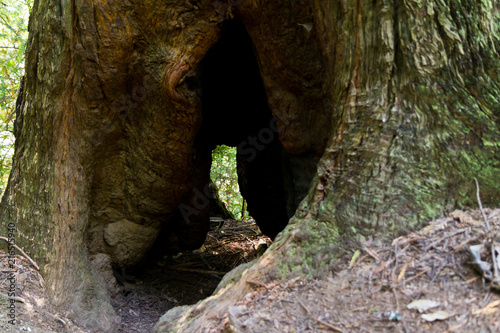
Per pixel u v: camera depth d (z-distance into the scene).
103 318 3.33
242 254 6.19
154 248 5.11
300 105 3.49
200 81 3.93
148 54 3.47
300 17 3.13
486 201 2.05
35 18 3.44
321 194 2.42
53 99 3.37
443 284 1.78
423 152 2.18
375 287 1.89
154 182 3.99
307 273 2.15
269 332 1.86
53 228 3.30
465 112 2.17
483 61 2.21
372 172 2.24
